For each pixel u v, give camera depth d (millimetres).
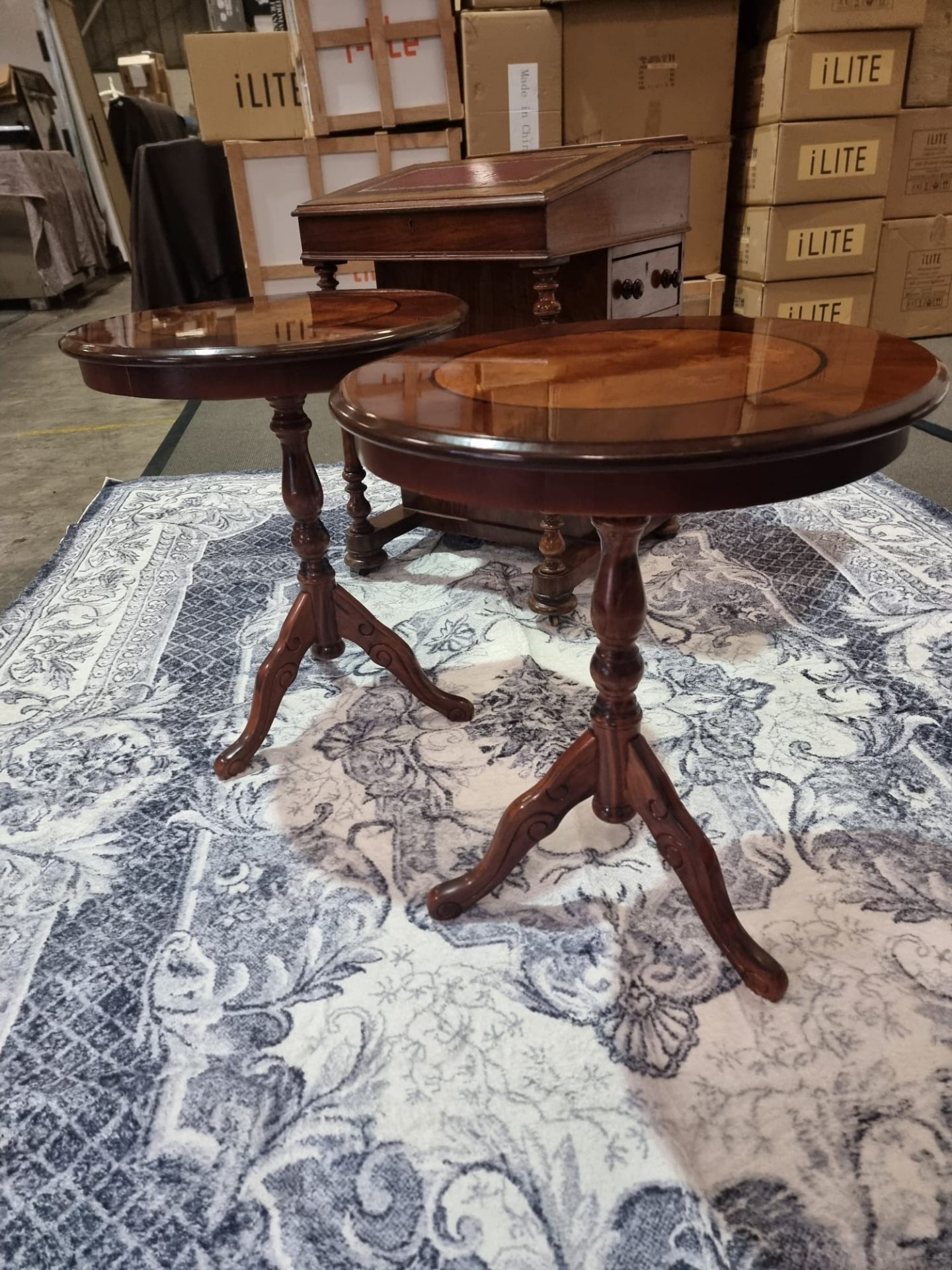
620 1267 905
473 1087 1093
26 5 8242
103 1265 934
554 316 1985
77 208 7461
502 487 891
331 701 1935
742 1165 988
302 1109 1078
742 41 4105
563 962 1263
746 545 2506
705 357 1158
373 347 1380
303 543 1679
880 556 2371
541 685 1938
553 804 1297
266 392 1381
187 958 1303
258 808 1613
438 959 1278
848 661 1916
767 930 1286
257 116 3615
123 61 8711
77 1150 1048
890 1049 1104
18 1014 1228
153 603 2400
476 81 3426
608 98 3691
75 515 3156
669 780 1220
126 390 1414
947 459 3025
